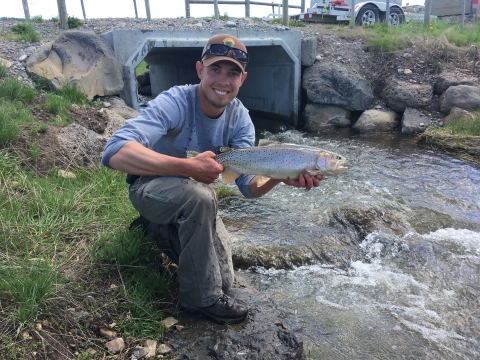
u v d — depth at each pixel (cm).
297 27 1498
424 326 375
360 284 444
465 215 630
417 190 728
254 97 1459
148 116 312
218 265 330
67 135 635
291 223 577
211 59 313
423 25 1548
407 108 1159
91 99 887
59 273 331
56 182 512
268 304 360
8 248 355
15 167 504
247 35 1174
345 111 1234
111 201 484
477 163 858
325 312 389
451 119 1075
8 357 253
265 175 320
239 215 605
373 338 354
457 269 478
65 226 407
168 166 284
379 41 1341
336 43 1372
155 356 289
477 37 1412
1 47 904
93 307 313
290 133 1227
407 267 483
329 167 304
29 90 737
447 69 1226
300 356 309
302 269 472
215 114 339
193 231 307
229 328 321
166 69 1753
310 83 1243
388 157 921
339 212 599
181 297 336
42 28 1107
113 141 294
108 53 939
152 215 330
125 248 370
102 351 283
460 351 345
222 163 328
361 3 1712
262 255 477
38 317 288
